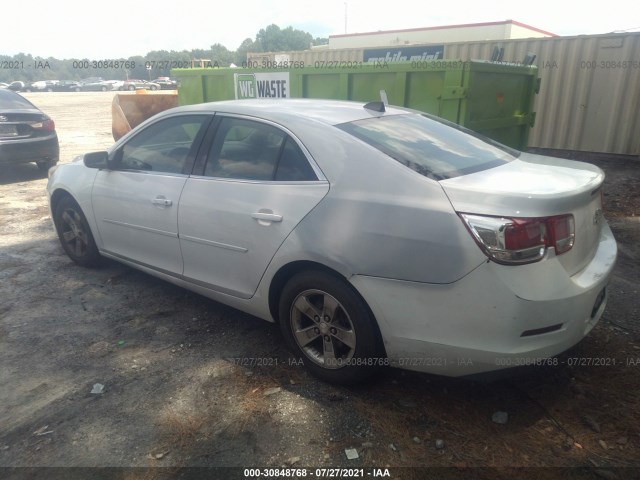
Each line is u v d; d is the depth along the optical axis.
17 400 2.97
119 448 2.59
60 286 4.54
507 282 2.34
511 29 18.03
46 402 2.96
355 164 2.84
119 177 4.12
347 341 2.88
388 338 2.70
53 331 3.75
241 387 3.07
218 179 3.42
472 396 2.94
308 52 12.69
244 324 3.84
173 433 2.69
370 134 3.05
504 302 2.36
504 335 2.40
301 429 2.71
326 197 2.86
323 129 3.05
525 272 2.35
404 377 3.12
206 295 3.70
